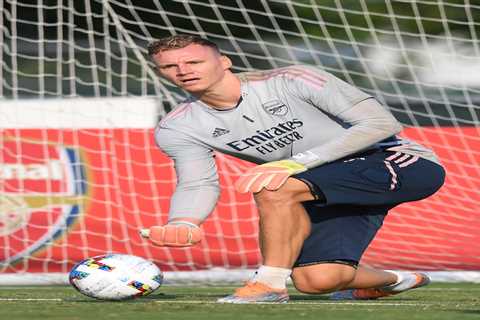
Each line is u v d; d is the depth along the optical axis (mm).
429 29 41781
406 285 14711
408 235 23875
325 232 13078
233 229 23609
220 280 22859
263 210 12219
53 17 36656
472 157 24406
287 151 12969
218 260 23391
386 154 13070
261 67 39750
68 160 23531
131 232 23391
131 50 36531
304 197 12250
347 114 12227
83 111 24078
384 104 30500
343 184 12375
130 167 23797
